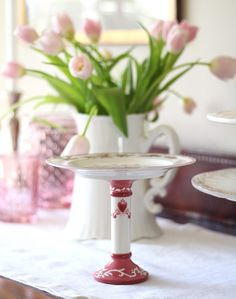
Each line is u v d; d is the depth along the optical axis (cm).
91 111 109
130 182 93
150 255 106
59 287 91
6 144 149
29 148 137
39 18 152
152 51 113
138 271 94
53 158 96
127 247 94
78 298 86
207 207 127
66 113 144
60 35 112
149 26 136
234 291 90
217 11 126
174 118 137
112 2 141
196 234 118
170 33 108
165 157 96
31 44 118
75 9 146
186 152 130
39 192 137
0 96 153
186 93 134
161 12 133
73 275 96
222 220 124
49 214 134
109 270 94
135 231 113
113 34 141
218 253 107
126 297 87
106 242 112
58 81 115
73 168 88
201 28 129
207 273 97
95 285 92
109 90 109
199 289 91
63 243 113
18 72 118
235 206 122
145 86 113
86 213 113
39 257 105
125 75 115
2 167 127
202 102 131
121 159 97
